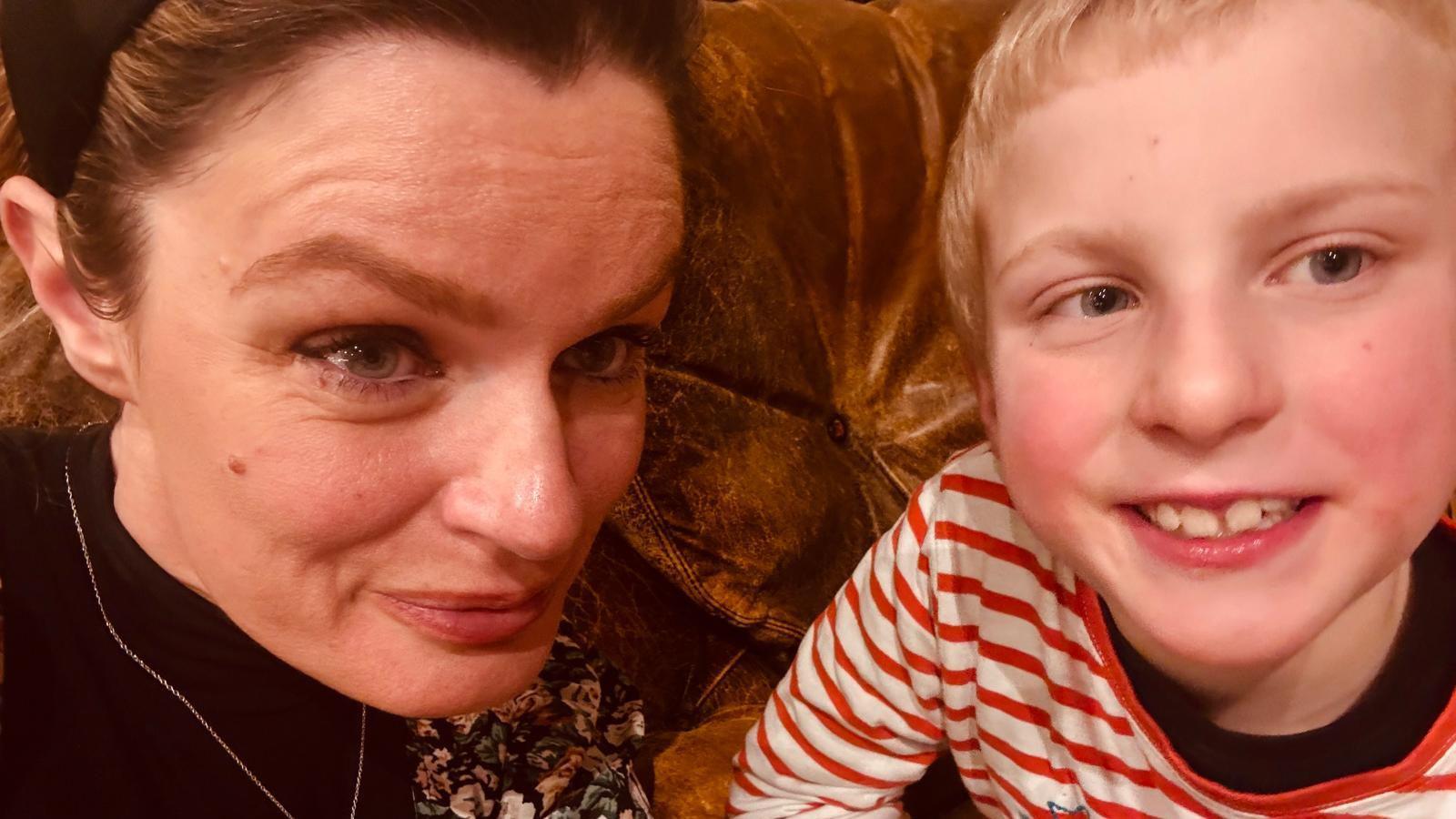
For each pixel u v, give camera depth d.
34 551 0.56
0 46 0.46
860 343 1.23
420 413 0.46
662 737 0.95
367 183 0.39
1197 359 0.40
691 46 0.51
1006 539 0.66
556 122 0.41
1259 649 0.45
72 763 0.55
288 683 0.61
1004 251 0.48
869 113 1.22
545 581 0.53
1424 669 0.50
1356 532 0.43
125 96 0.42
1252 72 0.39
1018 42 0.46
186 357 0.45
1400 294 0.40
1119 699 0.59
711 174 1.00
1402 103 0.39
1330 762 0.52
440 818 0.69
